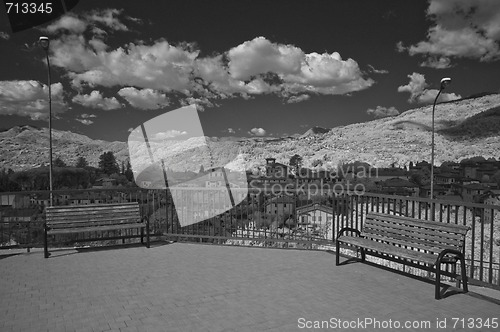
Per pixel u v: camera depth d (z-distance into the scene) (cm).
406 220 551
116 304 442
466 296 468
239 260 650
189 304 441
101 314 411
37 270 593
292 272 576
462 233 479
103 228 719
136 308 429
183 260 653
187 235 811
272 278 545
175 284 518
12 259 666
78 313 414
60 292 486
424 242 520
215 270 589
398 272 574
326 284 516
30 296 470
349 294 475
